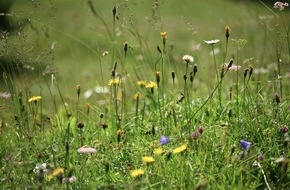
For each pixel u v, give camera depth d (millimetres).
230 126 5590
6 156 5297
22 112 6281
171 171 4969
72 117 6160
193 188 4746
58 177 4766
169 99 6617
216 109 6055
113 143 5613
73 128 5918
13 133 6141
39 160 5453
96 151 5168
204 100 6414
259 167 5051
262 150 5316
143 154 5266
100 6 19859
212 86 7578
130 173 4980
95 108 7031
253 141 5453
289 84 6949
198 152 5074
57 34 17469
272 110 5812
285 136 5145
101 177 4945
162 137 5004
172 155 5148
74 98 9008
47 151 5629
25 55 6344
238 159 5047
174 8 21438
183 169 4930
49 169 4852
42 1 18359
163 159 5105
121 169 5176
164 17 20531
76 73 12727
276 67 7738
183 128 5637
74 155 5410
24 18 6590
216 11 19000
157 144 5277
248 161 5031
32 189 5043
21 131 6043
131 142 5652
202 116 5953
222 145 5238
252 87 7285
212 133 5527
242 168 4902
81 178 5004
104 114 6441
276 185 4922
